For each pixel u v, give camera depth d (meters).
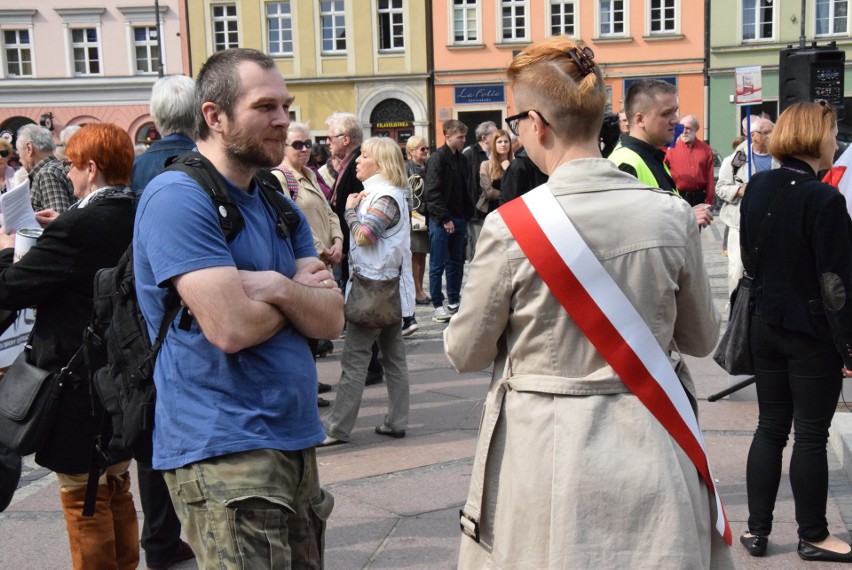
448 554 3.92
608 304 2.13
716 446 5.16
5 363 4.52
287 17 35.44
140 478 3.77
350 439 5.61
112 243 3.08
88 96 36.53
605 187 2.19
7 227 3.69
